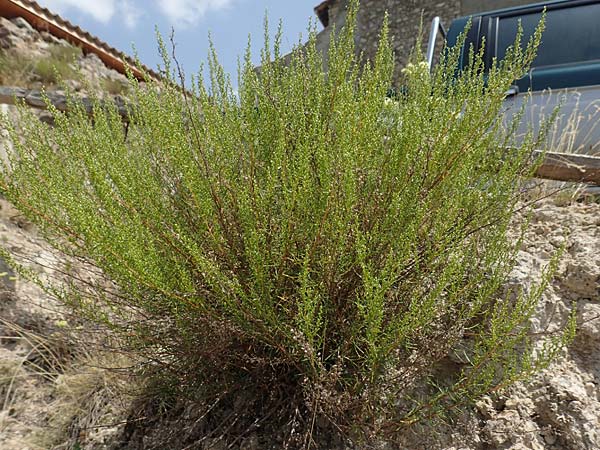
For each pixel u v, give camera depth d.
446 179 1.62
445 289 1.65
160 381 1.78
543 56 3.30
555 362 1.71
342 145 1.48
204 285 1.58
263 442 1.58
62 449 1.75
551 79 3.14
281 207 1.55
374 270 1.53
